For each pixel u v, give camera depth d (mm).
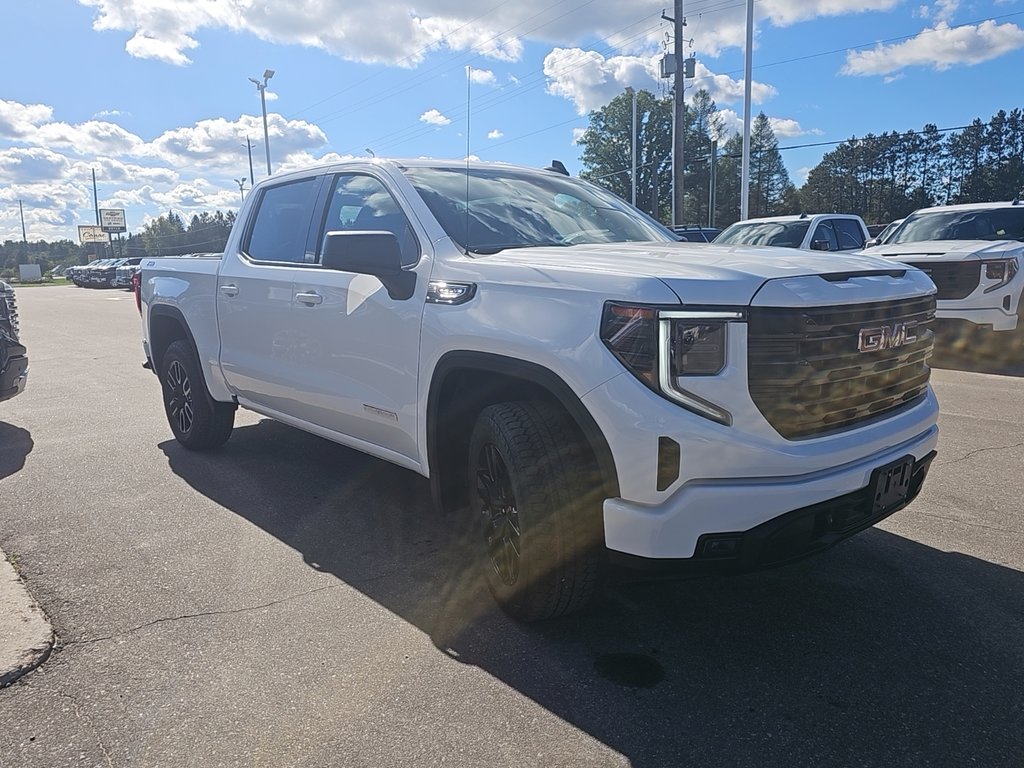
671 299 2539
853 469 2754
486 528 3211
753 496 2551
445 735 2414
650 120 81875
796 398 2631
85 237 96938
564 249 3434
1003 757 2293
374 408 3748
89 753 2340
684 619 3154
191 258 5711
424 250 3533
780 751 2326
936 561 3672
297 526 4215
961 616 3148
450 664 2824
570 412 2734
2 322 5969
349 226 4117
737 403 2559
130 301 27266
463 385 3357
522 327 2887
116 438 6223
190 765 2281
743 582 3486
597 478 2797
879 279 2932
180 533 4113
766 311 2570
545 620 3082
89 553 3848
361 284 3764
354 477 5098
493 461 3102
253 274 4664
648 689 2658
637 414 2543
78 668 2811
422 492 4789
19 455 5695
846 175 92875
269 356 4562
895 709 2529
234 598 3359
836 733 2410
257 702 2598
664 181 82688
